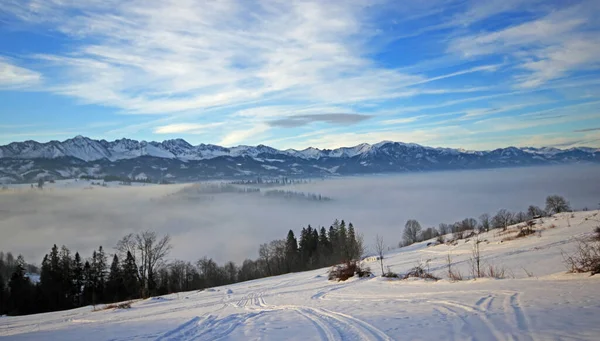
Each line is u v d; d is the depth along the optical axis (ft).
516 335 23.71
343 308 44.50
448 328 27.32
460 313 32.17
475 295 40.63
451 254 128.47
